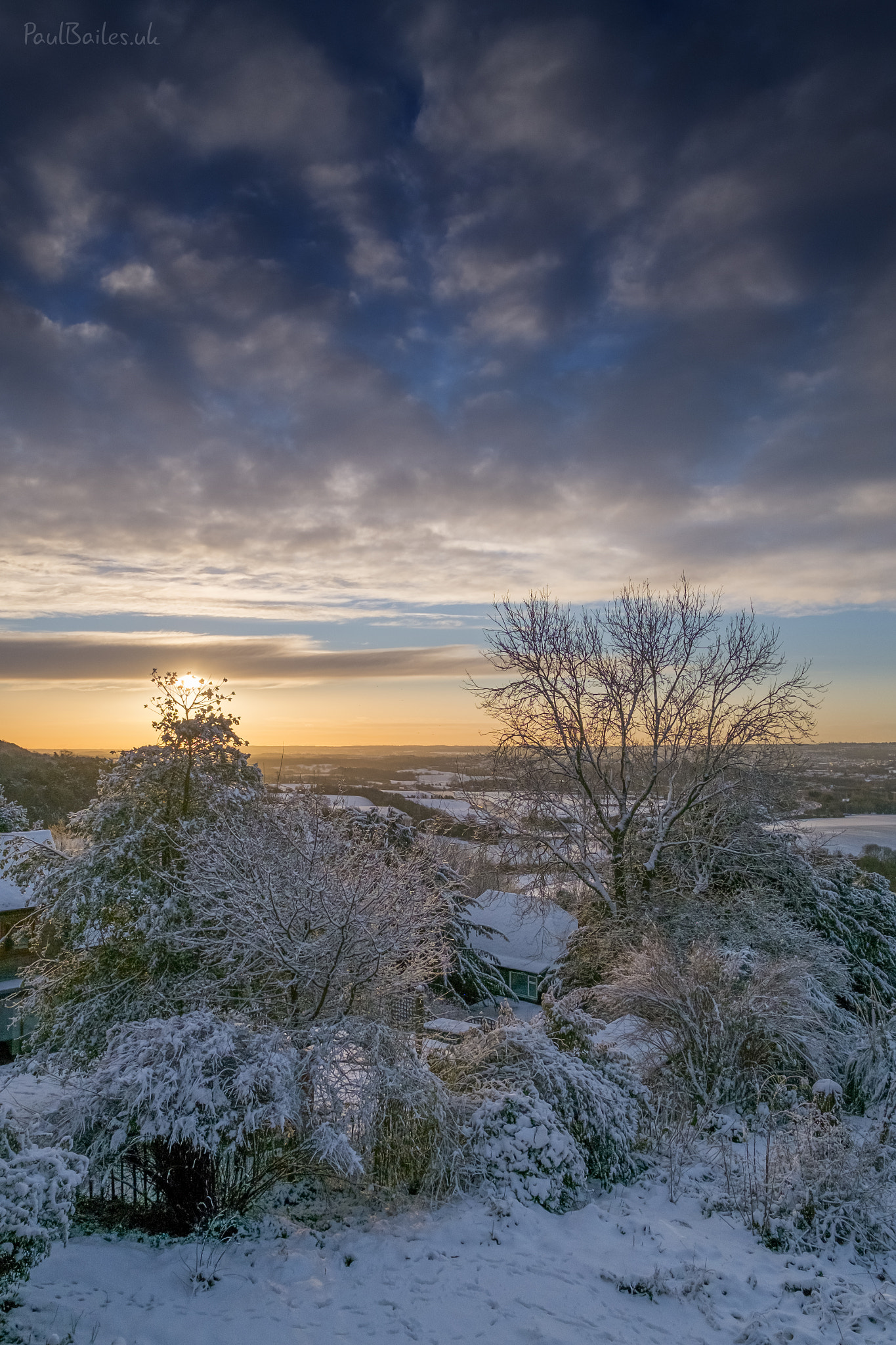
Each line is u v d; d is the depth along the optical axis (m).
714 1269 7.07
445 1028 12.64
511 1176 8.48
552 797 23.56
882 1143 8.57
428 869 11.54
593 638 24.22
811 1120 8.91
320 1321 6.19
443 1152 8.65
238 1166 7.92
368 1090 8.70
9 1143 5.89
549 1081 9.54
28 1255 5.41
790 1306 6.54
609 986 15.02
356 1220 8.23
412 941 10.27
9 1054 17.25
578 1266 7.09
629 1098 10.42
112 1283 6.59
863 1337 5.96
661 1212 8.46
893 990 19.22
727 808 22.19
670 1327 6.21
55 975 12.24
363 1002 9.95
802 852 22.30
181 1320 6.11
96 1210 8.00
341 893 9.62
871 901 21.11
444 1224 7.88
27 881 13.36
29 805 49.44
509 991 21.78
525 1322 6.23
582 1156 8.92
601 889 22.56
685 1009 12.88
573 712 23.48
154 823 12.37
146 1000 11.30
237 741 13.59
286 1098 7.59
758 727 22.25
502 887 32.09
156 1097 7.17
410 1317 6.27
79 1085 8.09
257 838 10.53
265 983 10.27
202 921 11.11
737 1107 12.08
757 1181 8.77
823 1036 14.01
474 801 24.80
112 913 11.92
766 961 14.59
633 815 22.53
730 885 22.12
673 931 20.62
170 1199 7.61
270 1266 7.01
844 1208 7.75
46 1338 5.64
